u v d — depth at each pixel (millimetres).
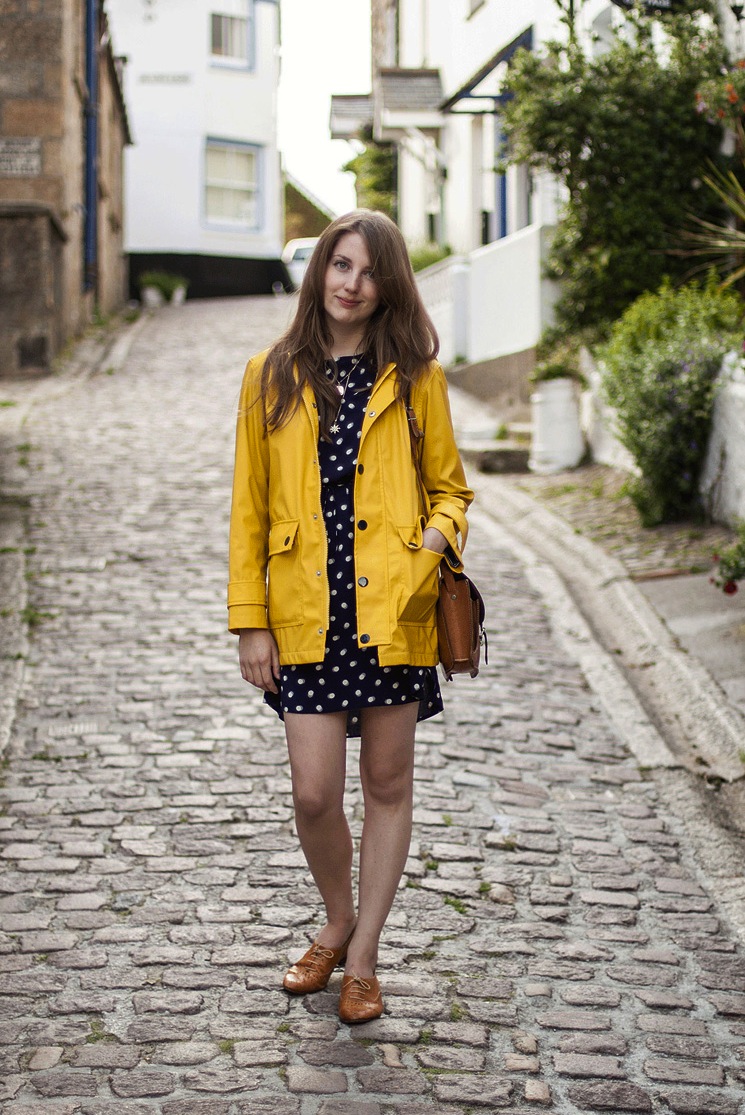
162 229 29688
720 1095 2955
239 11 30016
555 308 11992
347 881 3277
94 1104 2785
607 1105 2879
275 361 3057
